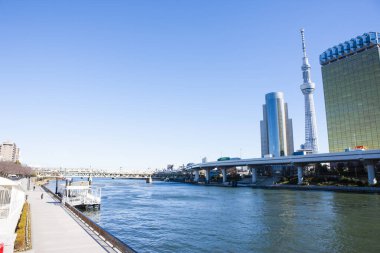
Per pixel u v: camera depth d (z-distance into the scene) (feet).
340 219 178.91
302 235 140.87
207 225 172.45
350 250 115.34
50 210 165.27
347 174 508.12
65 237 92.73
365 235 137.90
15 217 92.38
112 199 340.18
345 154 436.35
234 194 398.21
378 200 274.16
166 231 156.35
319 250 116.67
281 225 166.61
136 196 381.81
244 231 153.69
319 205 248.52
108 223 181.27
